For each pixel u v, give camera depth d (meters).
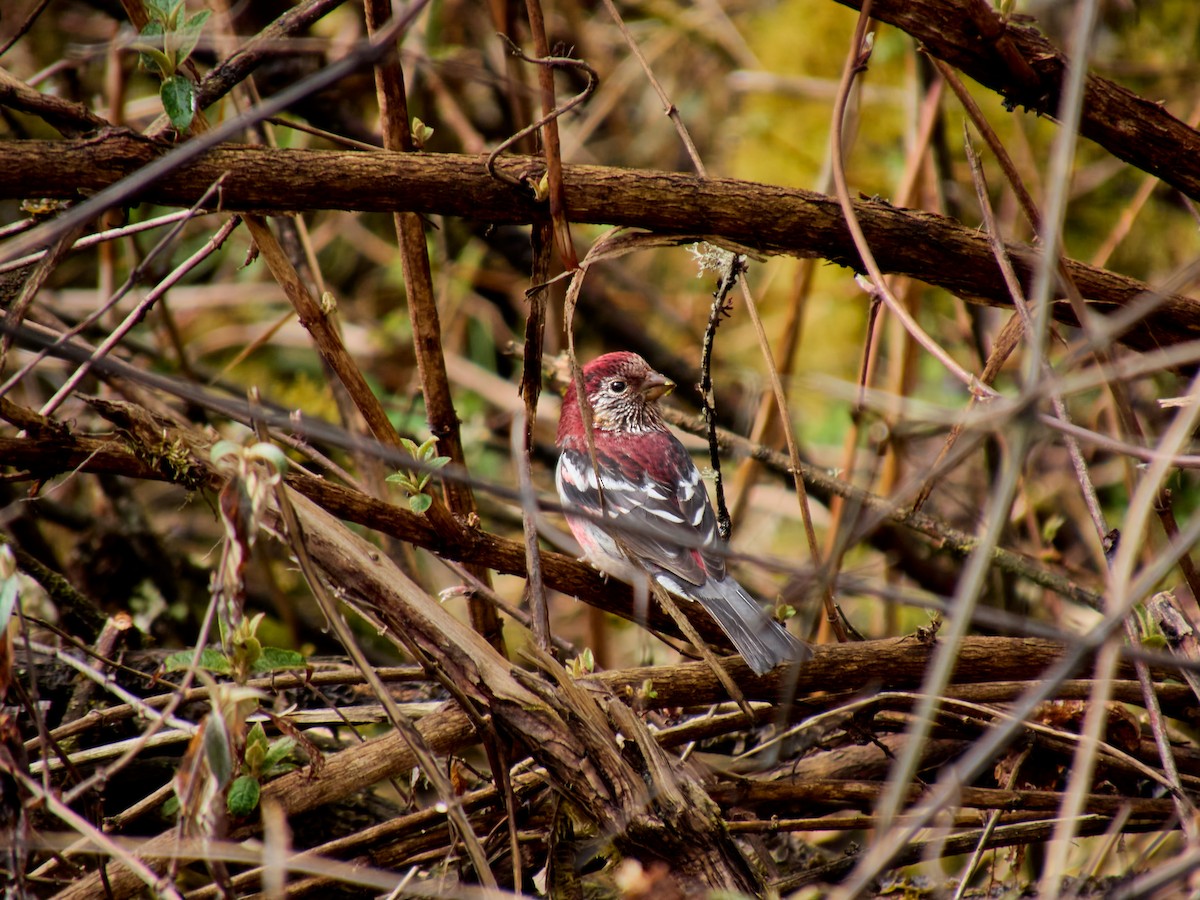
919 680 7.96
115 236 7.13
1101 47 14.59
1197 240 13.84
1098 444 5.80
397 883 6.40
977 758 5.10
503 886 7.41
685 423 10.66
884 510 5.31
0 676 5.94
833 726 8.58
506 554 7.77
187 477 6.99
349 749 7.27
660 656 11.90
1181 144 7.31
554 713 6.57
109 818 7.55
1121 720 8.16
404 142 7.59
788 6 16.84
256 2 12.90
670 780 6.57
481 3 15.09
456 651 6.66
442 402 8.02
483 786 8.59
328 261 16.73
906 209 7.46
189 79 6.66
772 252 7.48
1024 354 11.32
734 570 13.33
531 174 7.03
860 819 7.67
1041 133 14.41
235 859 5.66
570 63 6.87
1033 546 11.36
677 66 17.48
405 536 7.51
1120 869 9.04
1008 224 13.38
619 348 15.12
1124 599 5.14
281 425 5.89
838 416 15.34
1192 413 5.49
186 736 7.47
